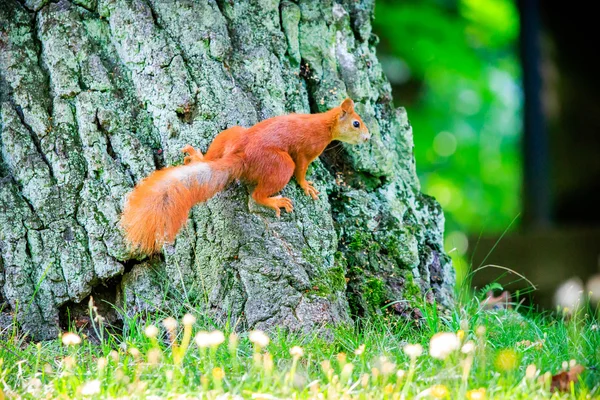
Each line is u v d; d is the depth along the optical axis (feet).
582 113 72.74
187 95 31.86
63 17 32.63
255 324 29.99
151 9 32.68
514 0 76.84
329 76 35.22
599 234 55.42
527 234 56.75
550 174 73.00
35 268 31.81
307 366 26.48
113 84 32.55
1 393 23.59
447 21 87.86
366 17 37.17
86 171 32.04
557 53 72.13
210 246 30.96
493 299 39.99
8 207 31.73
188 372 25.30
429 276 36.06
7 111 32.30
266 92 33.35
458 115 91.30
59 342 29.68
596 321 34.09
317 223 32.04
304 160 31.53
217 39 32.68
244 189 31.12
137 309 31.94
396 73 86.79
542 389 23.57
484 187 91.45
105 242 31.73
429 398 22.86
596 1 69.82
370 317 32.55
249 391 23.02
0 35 32.71
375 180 35.60
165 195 28.50
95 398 23.12
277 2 34.63
